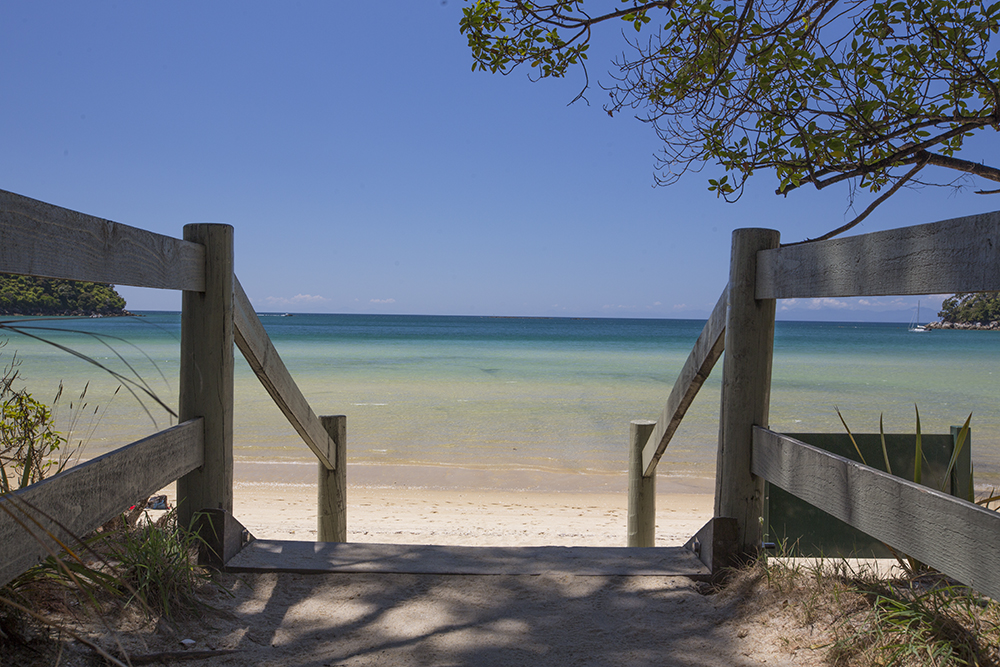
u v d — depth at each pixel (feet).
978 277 4.82
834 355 130.62
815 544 10.41
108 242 6.16
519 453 36.50
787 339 218.18
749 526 8.91
